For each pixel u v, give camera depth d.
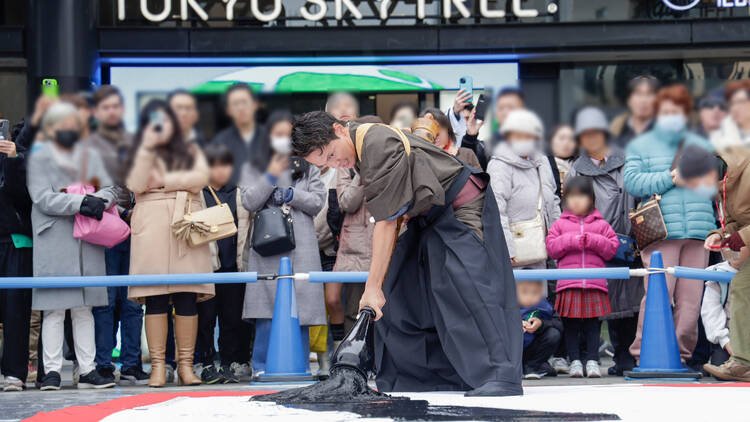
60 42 18.55
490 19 19.64
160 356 10.53
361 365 6.81
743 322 10.02
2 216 10.59
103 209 10.37
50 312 10.45
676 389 7.59
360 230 11.17
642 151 11.75
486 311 7.05
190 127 11.97
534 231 11.47
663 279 10.59
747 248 9.91
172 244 10.41
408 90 19.66
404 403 6.32
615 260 11.70
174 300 10.67
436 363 7.49
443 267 7.23
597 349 11.58
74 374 11.59
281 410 6.06
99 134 11.41
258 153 11.38
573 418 5.62
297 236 10.96
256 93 19.52
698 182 11.13
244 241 11.44
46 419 6.23
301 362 10.39
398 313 7.50
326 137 6.99
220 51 19.44
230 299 11.25
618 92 19.89
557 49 19.47
